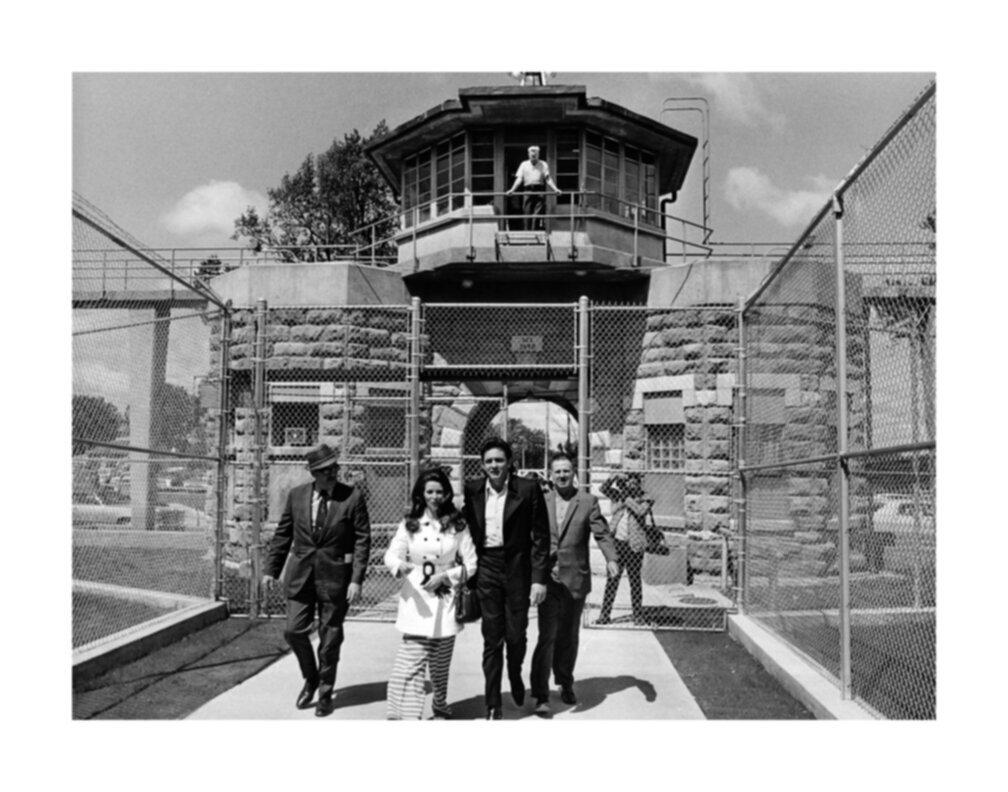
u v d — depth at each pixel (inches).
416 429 391.5
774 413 378.3
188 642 340.5
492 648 238.2
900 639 320.5
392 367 591.5
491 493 245.6
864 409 262.4
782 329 380.8
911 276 253.9
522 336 621.9
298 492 261.3
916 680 264.4
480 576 240.4
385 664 310.2
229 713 248.5
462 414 623.5
